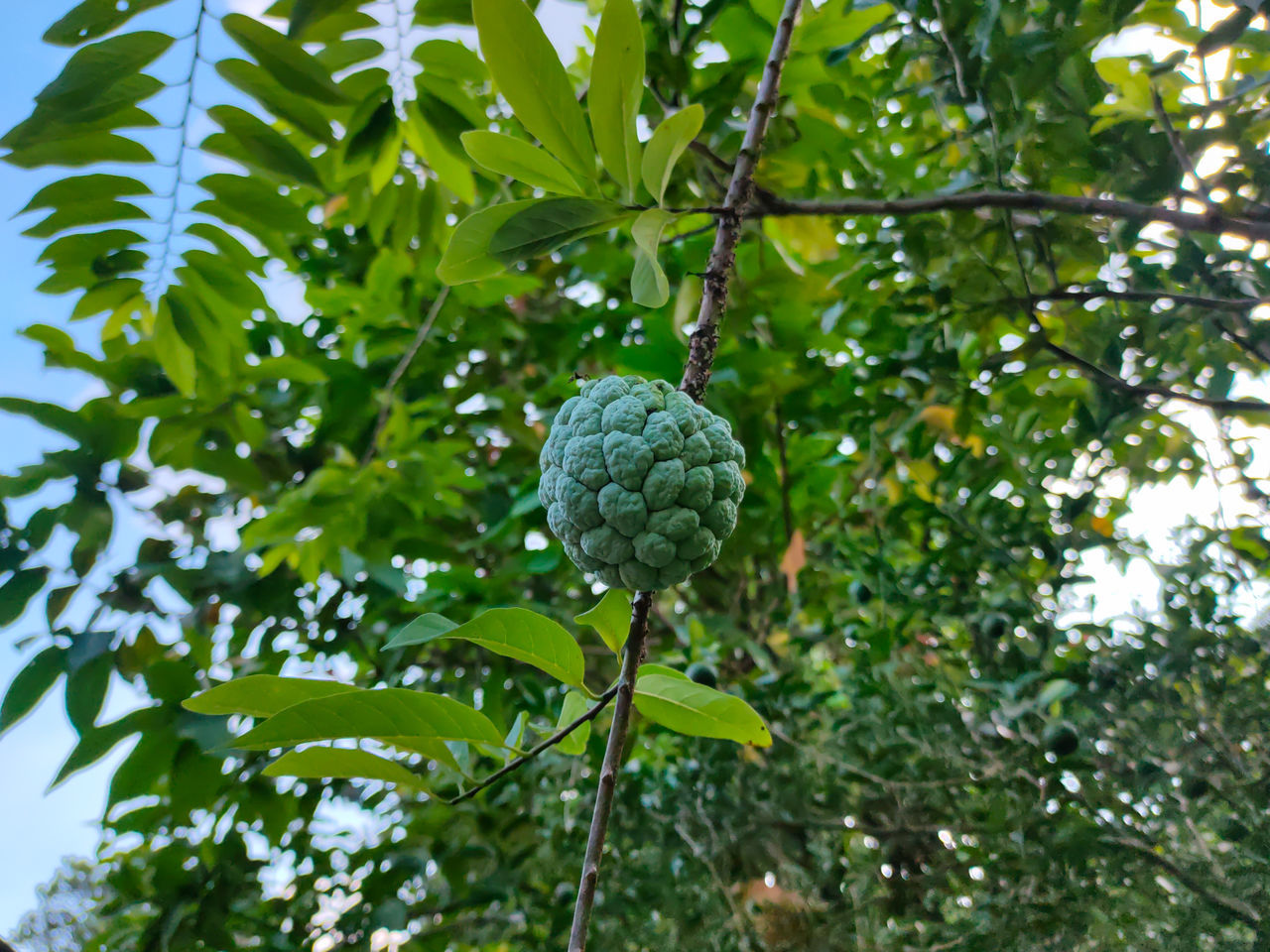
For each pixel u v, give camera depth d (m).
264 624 0.73
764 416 0.75
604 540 0.31
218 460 0.66
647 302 0.35
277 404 0.78
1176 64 0.48
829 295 0.70
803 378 0.71
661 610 0.80
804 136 0.64
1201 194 0.49
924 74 0.62
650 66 0.58
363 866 0.73
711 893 0.61
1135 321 0.55
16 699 0.55
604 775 0.30
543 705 0.70
